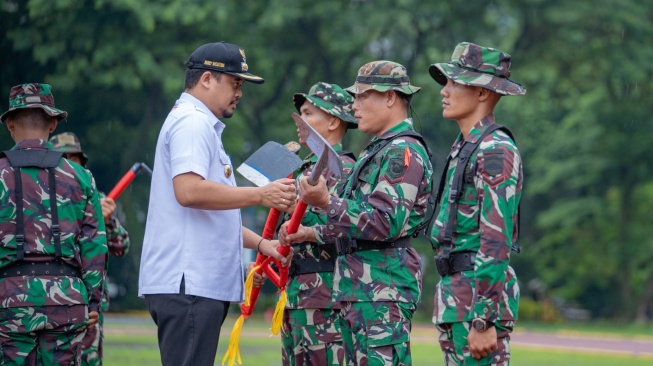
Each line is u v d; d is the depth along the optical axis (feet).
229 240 22.04
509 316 20.70
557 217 145.07
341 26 103.14
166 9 93.91
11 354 22.71
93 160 112.27
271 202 21.34
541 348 76.95
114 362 45.80
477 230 20.83
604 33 114.42
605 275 149.89
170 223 21.68
